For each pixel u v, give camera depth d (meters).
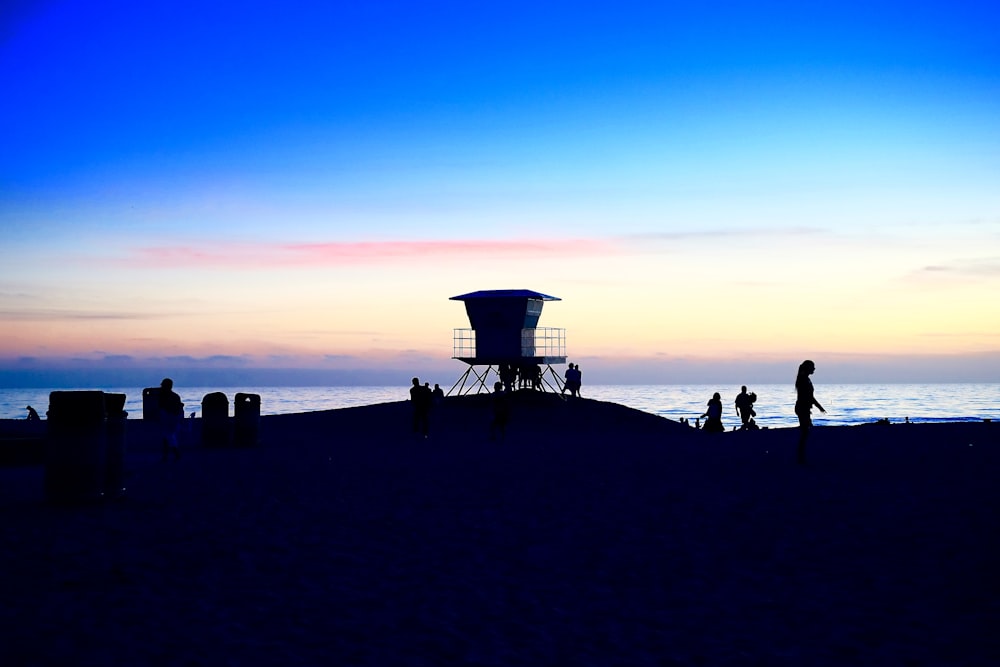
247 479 19.55
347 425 42.28
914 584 9.27
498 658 6.94
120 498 16.30
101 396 15.76
